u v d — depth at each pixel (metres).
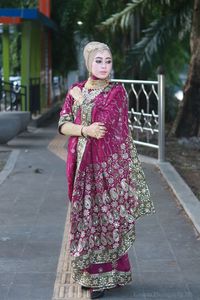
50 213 6.74
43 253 5.34
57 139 13.02
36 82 17.22
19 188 8.02
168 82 16.73
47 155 10.73
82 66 23.33
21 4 20.97
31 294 4.41
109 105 4.19
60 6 20.53
